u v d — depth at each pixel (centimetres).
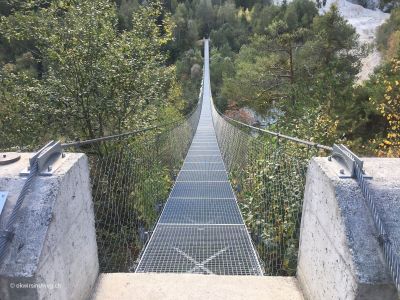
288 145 343
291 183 290
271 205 318
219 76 3247
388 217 123
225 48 4362
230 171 604
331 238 134
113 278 185
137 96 557
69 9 545
